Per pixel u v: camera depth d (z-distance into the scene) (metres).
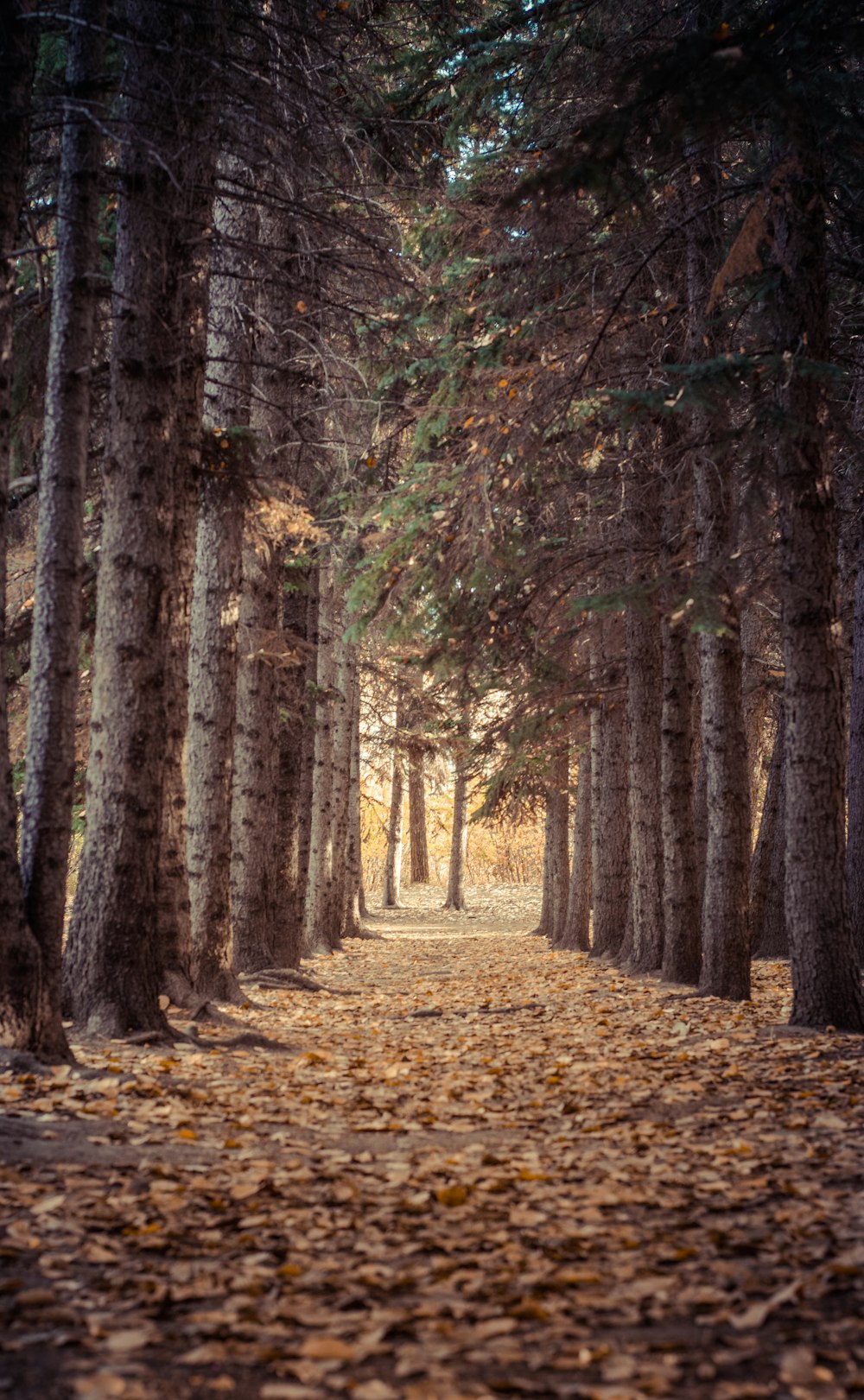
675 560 12.33
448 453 11.56
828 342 9.25
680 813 13.59
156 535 8.61
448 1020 11.50
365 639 21.75
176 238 8.71
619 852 18.56
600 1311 3.46
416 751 25.98
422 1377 2.98
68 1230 4.12
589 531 13.12
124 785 8.49
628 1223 4.35
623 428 10.80
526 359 11.16
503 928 29.77
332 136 9.65
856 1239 4.04
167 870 10.14
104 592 8.59
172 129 7.82
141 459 8.56
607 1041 9.39
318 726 21.41
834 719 8.98
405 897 39.53
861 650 14.00
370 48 10.05
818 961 8.91
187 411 9.90
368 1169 5.18
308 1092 6.98
